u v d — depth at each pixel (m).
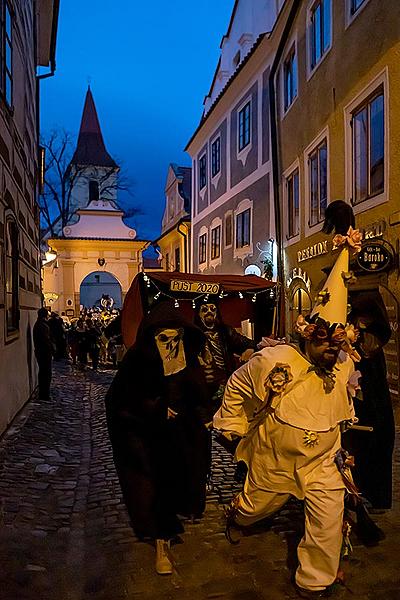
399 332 8.19
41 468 6.23
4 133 8.10
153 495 3.77
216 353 5.49
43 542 4.23
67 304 36.88
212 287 7.29
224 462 6.36
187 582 3.56
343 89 10.65
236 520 3.94
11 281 8.95
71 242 37.00
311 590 3.28
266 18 19.69
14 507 4.90
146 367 3.87
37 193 14.75
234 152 19.77
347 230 3.70
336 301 3.47
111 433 3.98
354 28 10.07
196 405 4.20
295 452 3.35
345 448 4.41
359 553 3.87
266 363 3.46
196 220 25.75
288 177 14.66
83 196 47.31
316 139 12.23
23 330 10.19
